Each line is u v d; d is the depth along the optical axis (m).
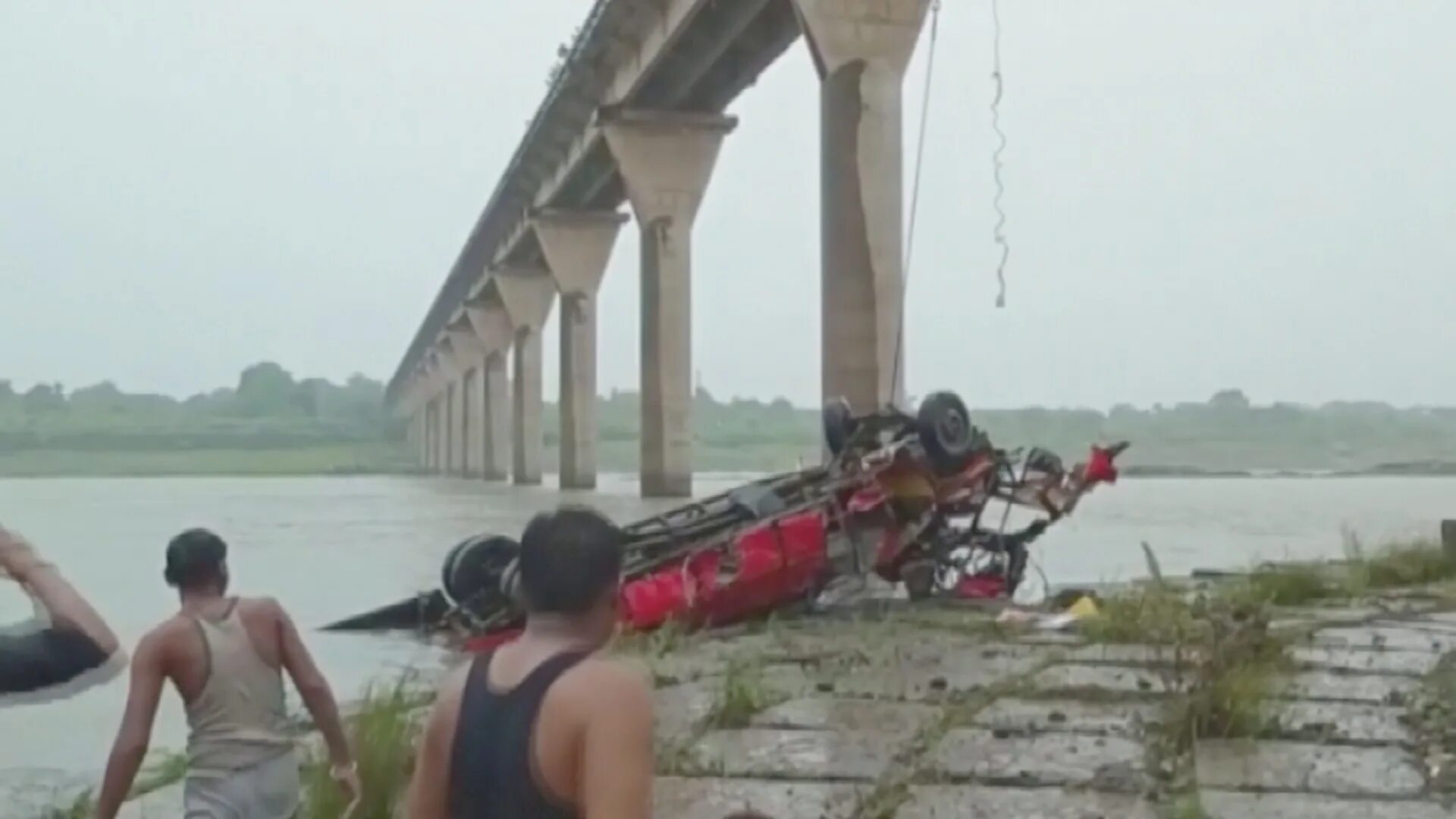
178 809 8.20
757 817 4.53
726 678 10.44
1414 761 8.02
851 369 39.28
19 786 9.84
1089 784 7.61
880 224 39.50
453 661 14.62
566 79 63.19
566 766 3.29
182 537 5.73
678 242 60.12
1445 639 12.54
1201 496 84.00
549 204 79.00
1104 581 22.78
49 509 67.31
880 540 16.41
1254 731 8.67
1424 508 62.31
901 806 7.22
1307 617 14.23
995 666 11.47
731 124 60.12
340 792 6.59
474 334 128.62
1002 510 21.94
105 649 3.48
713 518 15.91
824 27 39.47
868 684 10.73
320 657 15.15
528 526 3.61
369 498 79.50
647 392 59.84
